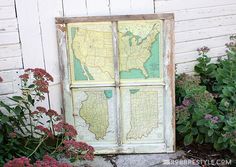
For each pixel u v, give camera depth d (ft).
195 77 10.19
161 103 9.57
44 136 8.80
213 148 9.82
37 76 8.62
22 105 9.45
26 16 9.02
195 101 9.62
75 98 9.55
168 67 9.30
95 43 9.26
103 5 9.44
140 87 9.46
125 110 9.61
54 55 9.46
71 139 8.80
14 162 7.00
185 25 10.58
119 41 9.24
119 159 9.53
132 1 9.62
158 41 9.26
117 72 9.33
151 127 9.71
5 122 8.68
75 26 9.14
